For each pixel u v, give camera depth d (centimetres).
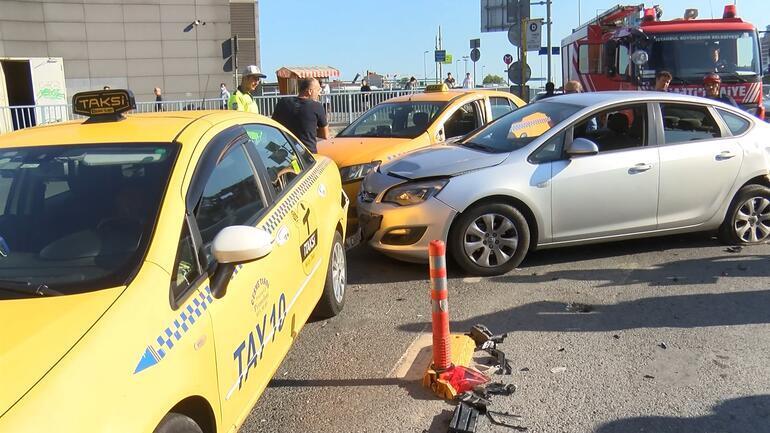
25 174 288
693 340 426
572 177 560
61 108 1547
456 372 369
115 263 239
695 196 599
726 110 622
